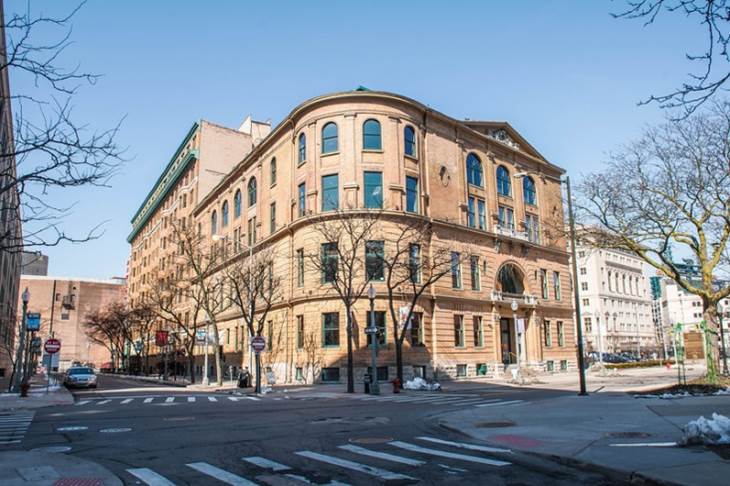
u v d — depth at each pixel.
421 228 40.47
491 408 18.25
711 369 24.41
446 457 9.91
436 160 44.09
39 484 7.92
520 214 52.25
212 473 8.78
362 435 12.84
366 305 37.88
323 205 40.06
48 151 9.12
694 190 24.34
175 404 22.78
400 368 31.55
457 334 43.31
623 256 123.00
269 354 45.94
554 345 53.66
